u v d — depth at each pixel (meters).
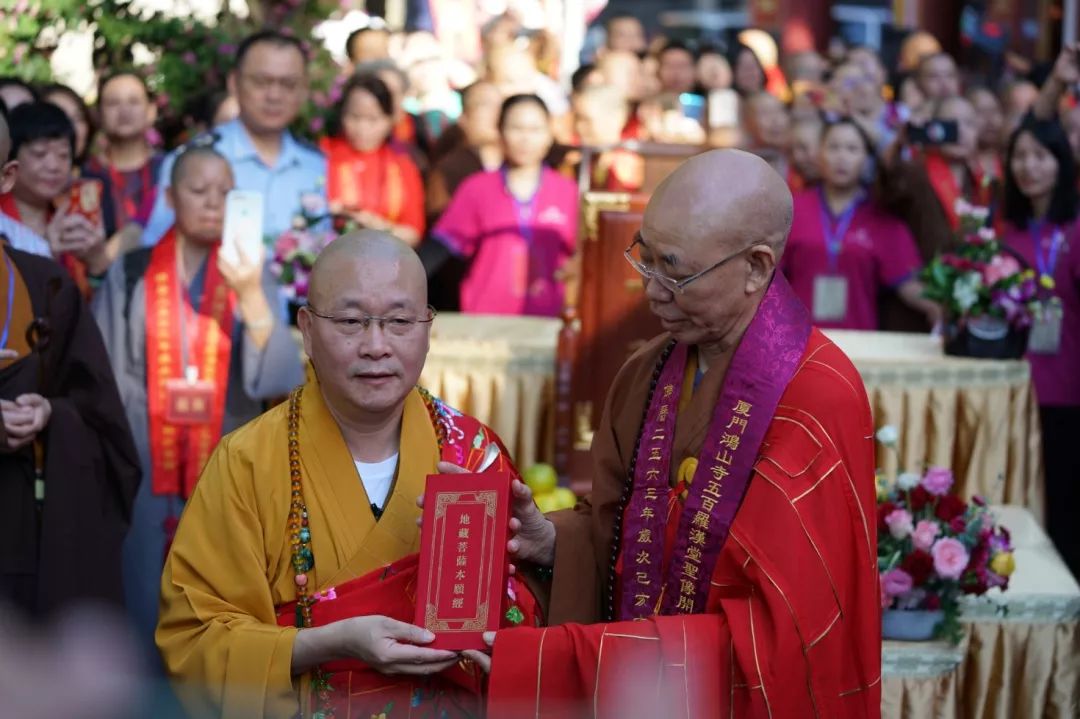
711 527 2.88
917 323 7.01
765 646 2.74
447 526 2.89
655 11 15.28
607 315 5.55
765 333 2.93
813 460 2.84
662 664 2.77
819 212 6.96
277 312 5.43
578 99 7.50
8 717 1.66
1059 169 6.54
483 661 2.84
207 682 2.84
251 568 2.90
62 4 7.41
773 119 7.72
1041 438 6.18
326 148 7.03
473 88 7.61
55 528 4.23
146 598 5.26
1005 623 4.51
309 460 2.95
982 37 12.95
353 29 9.49
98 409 4.43
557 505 5.02
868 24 14.24
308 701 2.88
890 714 4.21
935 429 5.80
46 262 4.38
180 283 5.36
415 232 7.00
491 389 5.87
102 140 7.07
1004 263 5.82
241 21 7.68
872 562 2.89
